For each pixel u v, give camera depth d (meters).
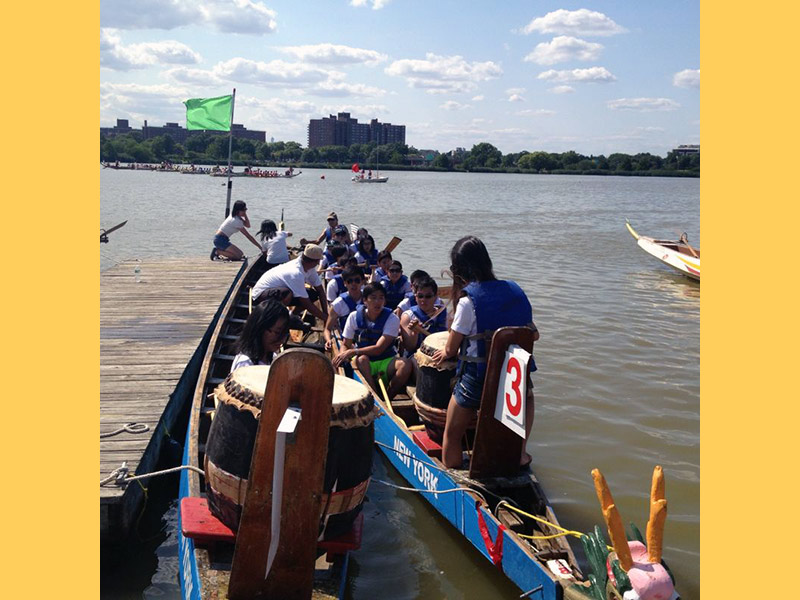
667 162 174.00
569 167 175.50
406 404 7.49
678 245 20.08
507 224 33.94
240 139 168.25
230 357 8.21
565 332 12.20
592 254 22.97
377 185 81.25
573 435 7.95
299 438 3.61
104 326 10.21
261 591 3.80
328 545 4.35
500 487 5.49
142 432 6.31
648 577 3.63
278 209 39.00
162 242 23.28
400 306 8.93
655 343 11.59
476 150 178.88
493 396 5.25
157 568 5.39
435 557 5.60
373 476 6.98
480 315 5.36
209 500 4.39
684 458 7.43
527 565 4.64
